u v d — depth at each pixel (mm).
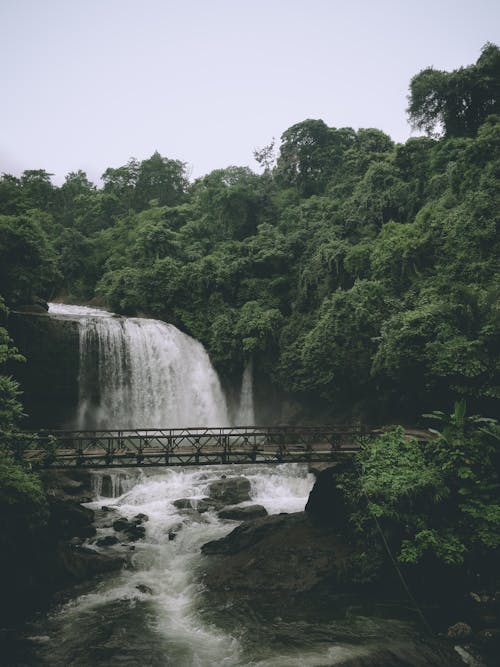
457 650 11539
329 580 14781
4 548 14188
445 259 24047
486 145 25938
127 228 51562
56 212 62094
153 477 24188
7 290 27375
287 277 37281
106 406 31641
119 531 18797
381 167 34844
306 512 19188
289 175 50188
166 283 37875
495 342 15758
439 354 17734
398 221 33438
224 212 44281
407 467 14797
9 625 13008
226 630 12758
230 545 17578
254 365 35406
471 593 13289
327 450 18875
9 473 14078
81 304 47062
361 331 26578
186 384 34844
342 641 12094
